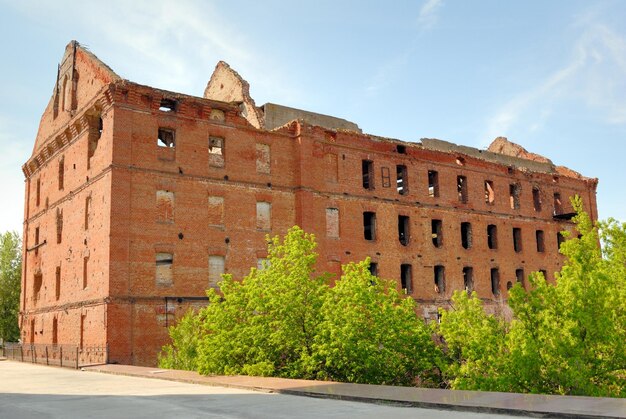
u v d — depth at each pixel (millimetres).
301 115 41281
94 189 32344
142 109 31844
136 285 30094
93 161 32906
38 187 42125
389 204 40562
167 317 30672
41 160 41062
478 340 19188
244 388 17109
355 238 38344
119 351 28984
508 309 33875
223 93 42281
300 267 21891
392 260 39844
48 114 41031
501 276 45531
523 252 47594
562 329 18047
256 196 35062
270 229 35281
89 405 14414
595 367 18000
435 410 11828
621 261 21609
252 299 21547
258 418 11281
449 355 21469
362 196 39281
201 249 32500
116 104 31078
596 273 18547
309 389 15375
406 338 20828
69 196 35719
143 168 31344
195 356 26297
